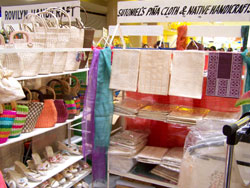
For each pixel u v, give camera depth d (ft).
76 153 9.18
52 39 7.39
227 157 3.59
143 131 9.92
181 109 8.50
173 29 17.22
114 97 10.90
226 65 6.97
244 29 7.68
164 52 7.52
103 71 8.29
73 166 8.88
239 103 4.51
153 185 9.21
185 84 7.34
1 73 5.61
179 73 7.39
